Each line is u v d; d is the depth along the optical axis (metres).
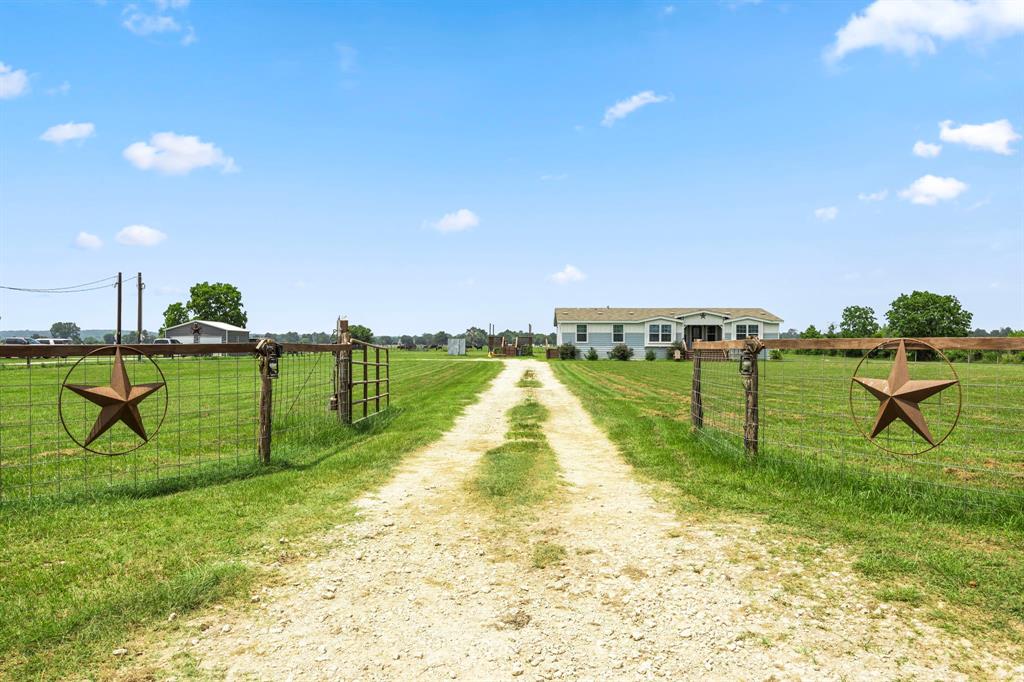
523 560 5.35
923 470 8.45
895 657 3.69
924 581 4.69
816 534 5.78
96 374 25.86
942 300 74.19
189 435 11.60
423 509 6.88
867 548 5.37
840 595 4.51
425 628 4.15
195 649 3.83
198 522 6.22
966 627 4.02
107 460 9.48
